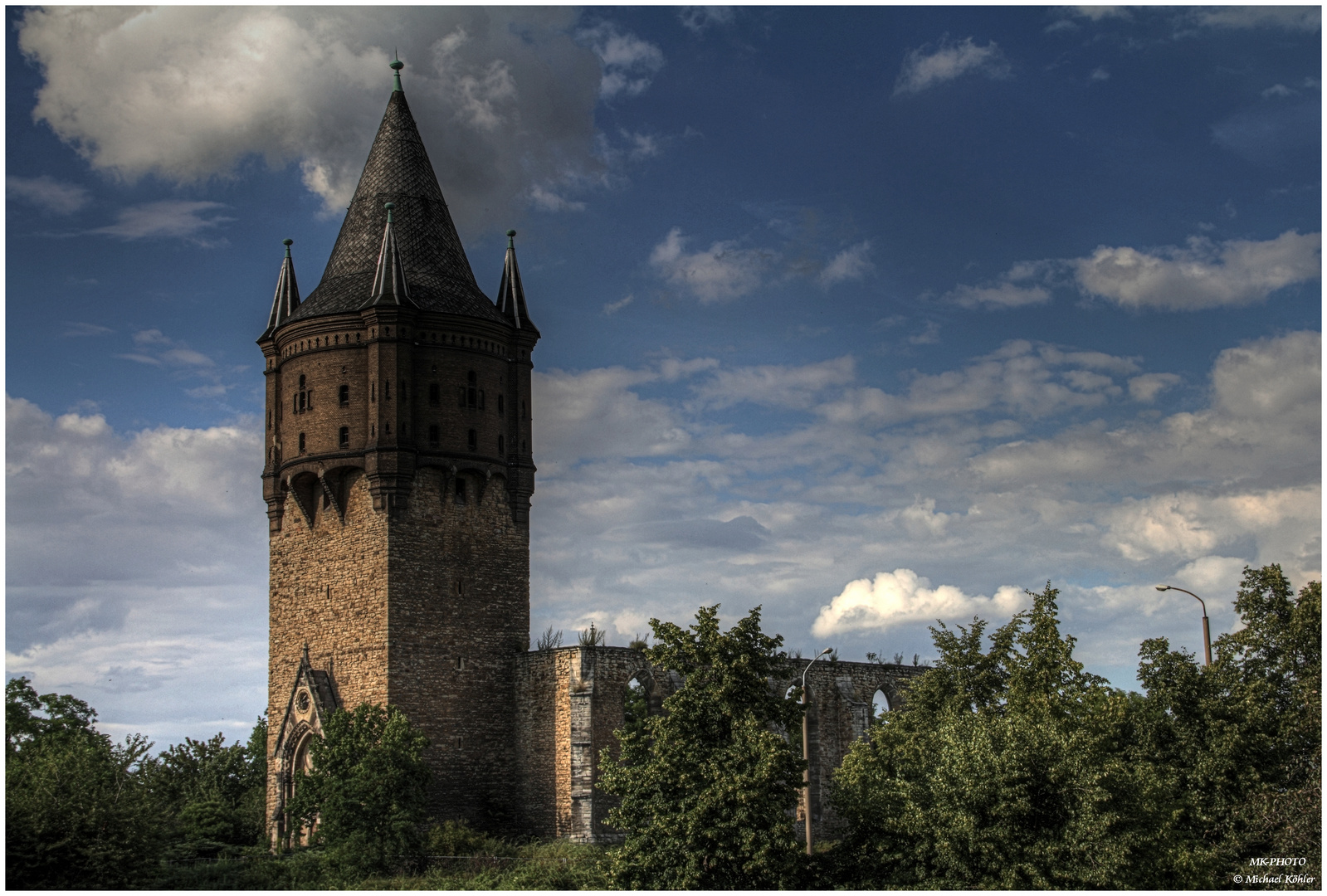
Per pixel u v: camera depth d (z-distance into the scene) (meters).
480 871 78.88
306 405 95.25
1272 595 69.75
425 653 92.12
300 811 81.81
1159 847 58.59
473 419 96.06
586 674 91.19
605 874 64.69
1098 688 69.38
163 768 107.06
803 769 64.38
